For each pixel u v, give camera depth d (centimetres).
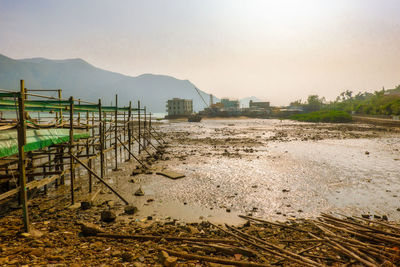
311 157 2572
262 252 709
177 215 1092
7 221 948
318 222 945
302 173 1881
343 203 1245
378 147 3306
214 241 782
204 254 695
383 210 1155
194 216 1082
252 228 920
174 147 3441
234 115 16825
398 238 759
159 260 641
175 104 16800
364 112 11806
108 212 995
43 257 626
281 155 2703
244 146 3506
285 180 1686
